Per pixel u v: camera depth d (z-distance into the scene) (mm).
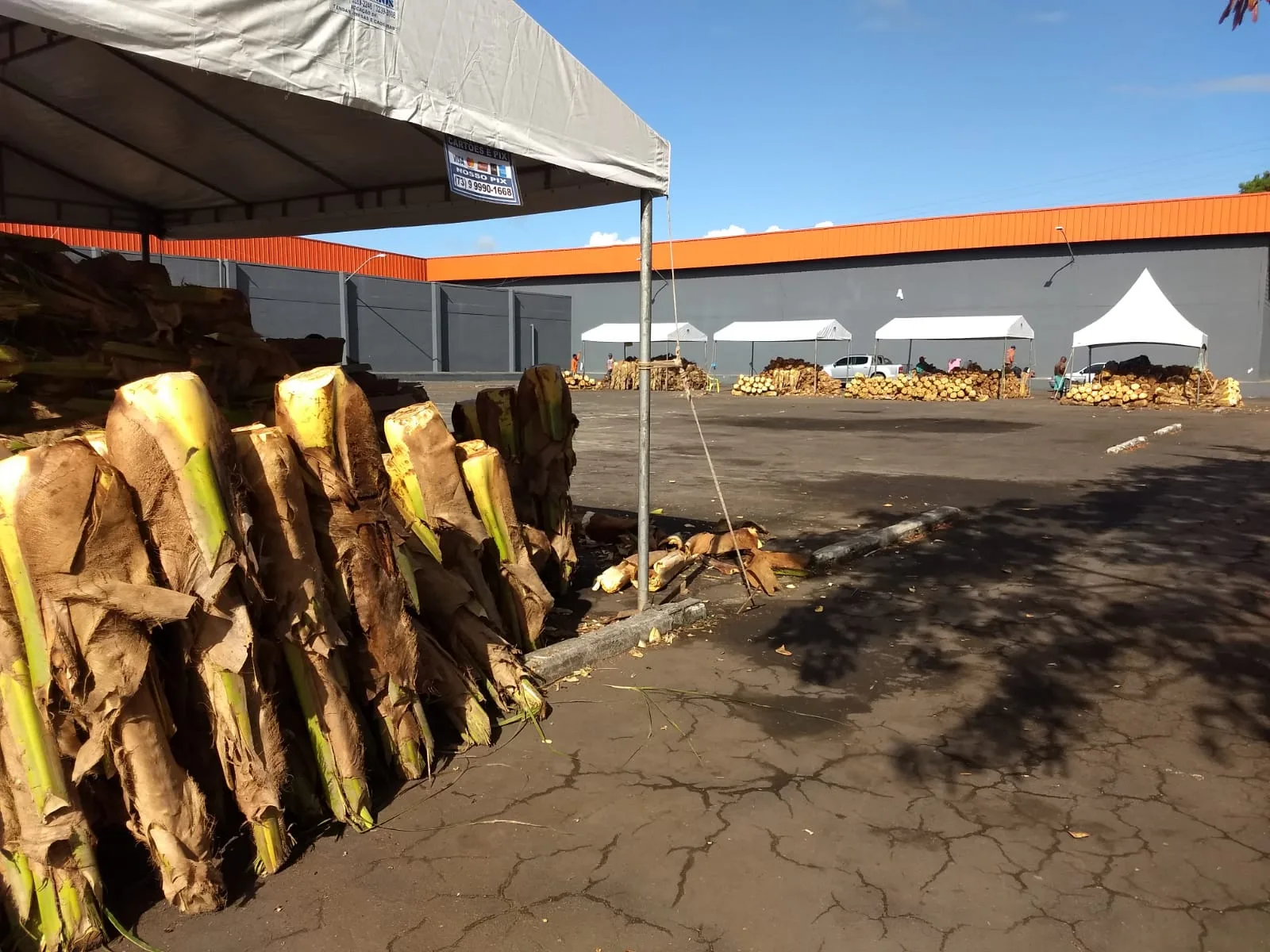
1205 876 2633
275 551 2678
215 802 2686
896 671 4391
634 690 4137
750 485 10742
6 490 2113
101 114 4520
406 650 3139
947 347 41094
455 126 3496
